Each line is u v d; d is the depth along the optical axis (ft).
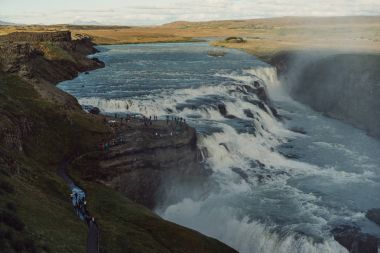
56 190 170.71
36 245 110.11
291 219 192.85
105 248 136.05
